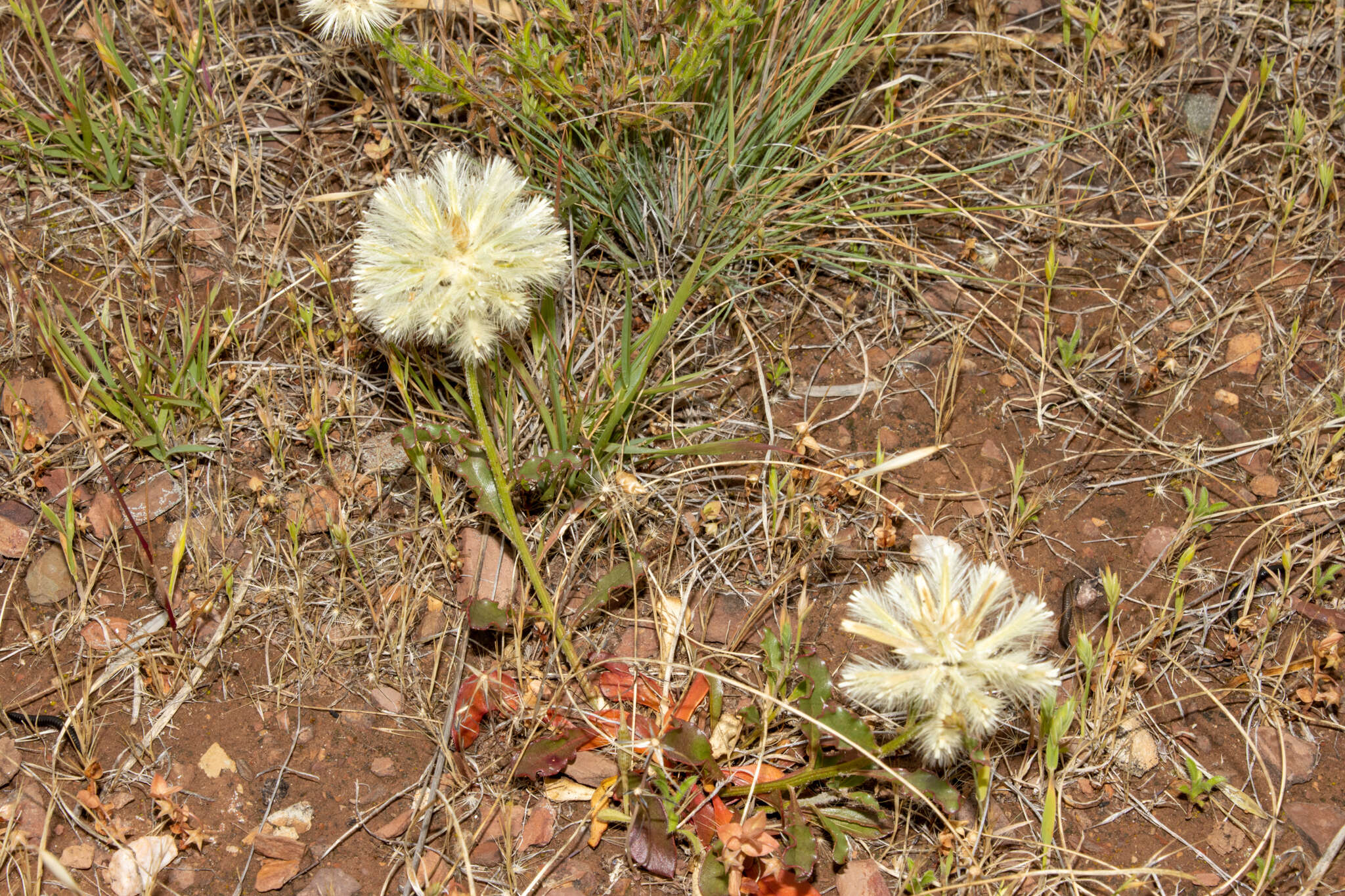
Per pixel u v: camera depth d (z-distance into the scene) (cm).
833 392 298
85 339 262
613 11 275
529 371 276
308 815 227
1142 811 236
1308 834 232
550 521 266
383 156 318
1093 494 283
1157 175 339
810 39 302
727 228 304
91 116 318
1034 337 310
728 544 266
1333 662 242
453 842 225
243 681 243
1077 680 250
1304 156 339
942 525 276
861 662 247
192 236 306
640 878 223
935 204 326
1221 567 270
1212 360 306
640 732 237
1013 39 345
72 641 245
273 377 285
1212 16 368
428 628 253
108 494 264
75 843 219
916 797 230
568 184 294
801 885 217
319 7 263
